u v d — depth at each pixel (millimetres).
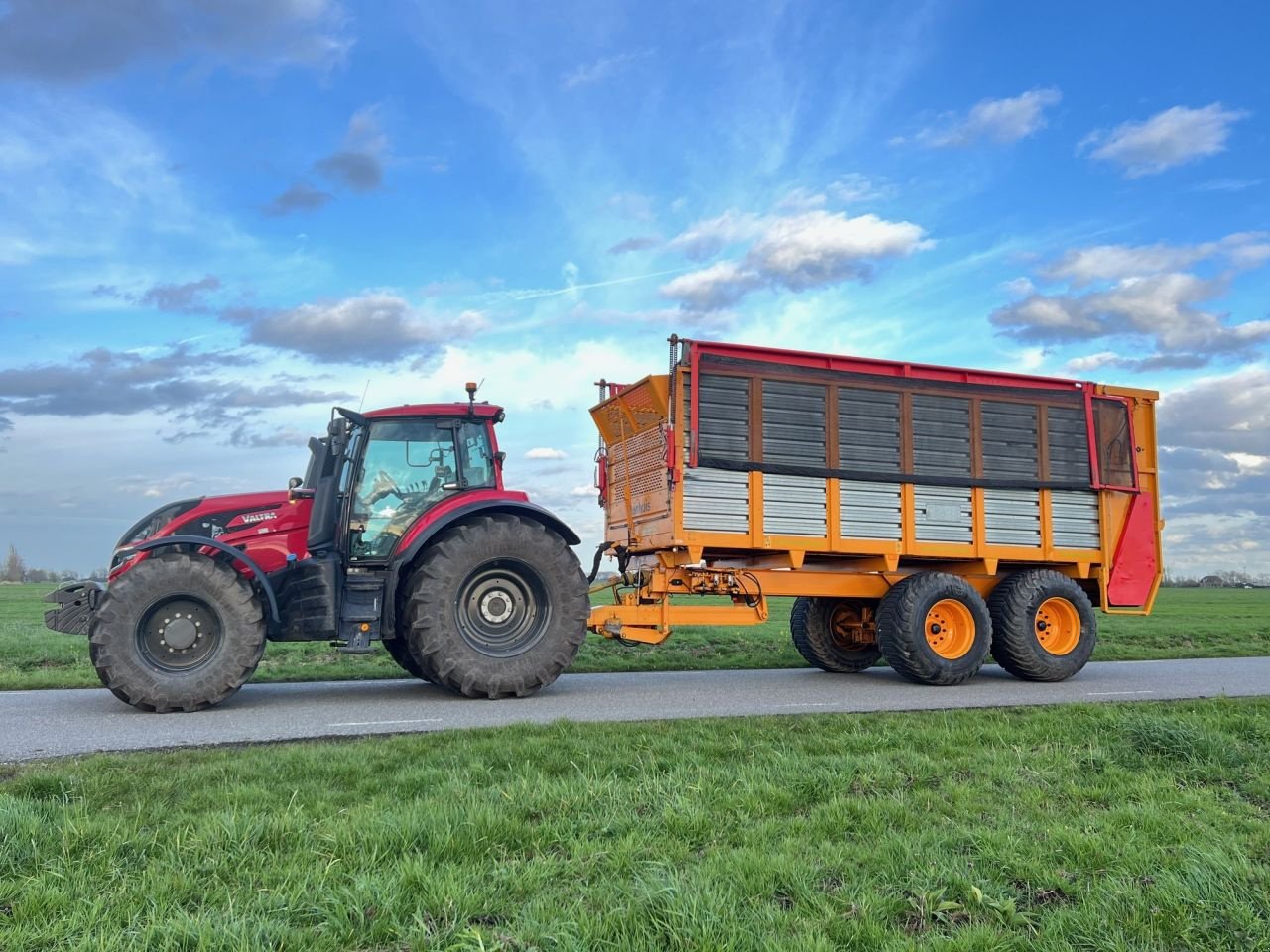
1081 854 3984
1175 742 5984
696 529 10109
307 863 3768
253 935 3053
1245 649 16672
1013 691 10164
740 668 12695
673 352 10133
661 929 3170
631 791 4824
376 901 3361
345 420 9570
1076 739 6477
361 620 9125
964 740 6453
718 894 3398
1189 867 3730
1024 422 11641
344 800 4715
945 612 10922
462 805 4445
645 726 6812
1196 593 66125
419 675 10953
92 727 7238
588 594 9578
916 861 3854
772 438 10453
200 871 3688
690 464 10078
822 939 3082
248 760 5559
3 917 3258
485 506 9414
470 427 10000
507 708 8336
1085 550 11914
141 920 3225
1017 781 5270
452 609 9016
